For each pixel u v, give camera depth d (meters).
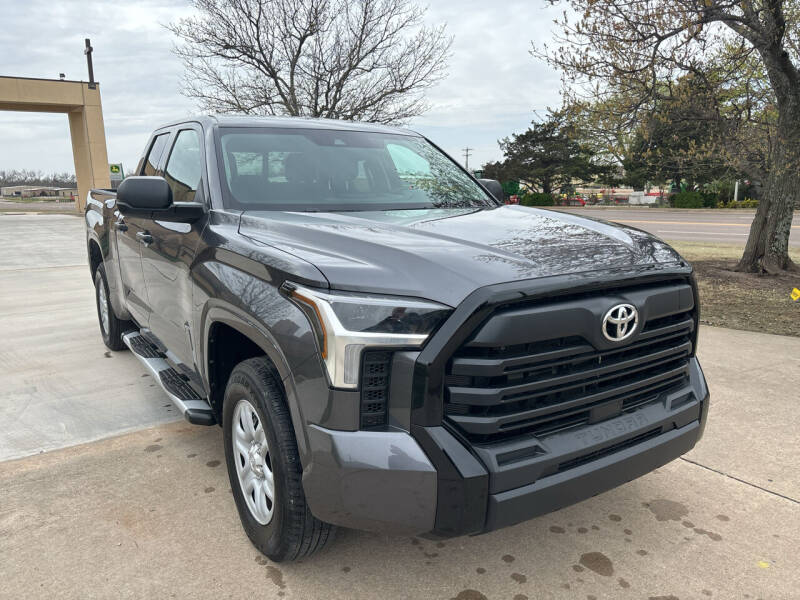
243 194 2.99
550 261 2.13
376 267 2.07
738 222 25.38
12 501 2.92
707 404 2.58
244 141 3.26
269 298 2.20
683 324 2.41
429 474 1.89
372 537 2.66
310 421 2.01
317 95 15.05
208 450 3.49
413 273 2.02
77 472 3.22
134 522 2.75
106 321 5.30
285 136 3.40
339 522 2.01
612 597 2.28
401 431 1.93
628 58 8.14
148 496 2.98
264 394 2.25
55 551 2.53
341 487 1.95
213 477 3.17
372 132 3.80
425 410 1.90
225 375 2.82
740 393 4.30
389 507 1.93
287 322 2.08
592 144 9.45
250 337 2.30
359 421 1.95
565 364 2.06
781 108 8.95
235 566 2.44
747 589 2.32
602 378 2.16
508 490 1.97
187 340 3.06
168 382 3.31
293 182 3.14
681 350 2.46
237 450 2.58
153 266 3.52
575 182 63.72
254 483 2.47
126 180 2.79
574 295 2.05
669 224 24.20
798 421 3.82
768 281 9.30
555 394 2.08
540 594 2.30
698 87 8.85
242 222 2.74
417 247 2.19
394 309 1.92
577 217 2.99
